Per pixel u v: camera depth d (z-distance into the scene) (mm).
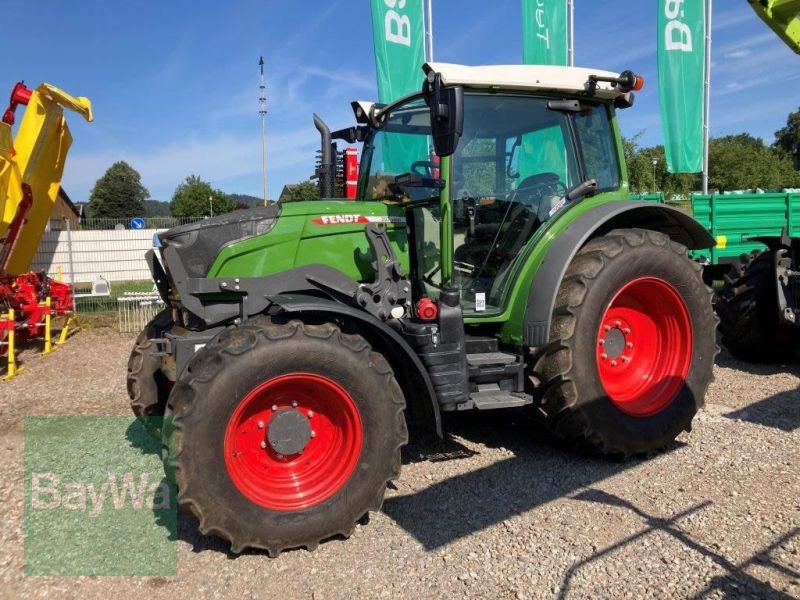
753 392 5309
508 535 3104
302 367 2986
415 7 9508
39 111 7539
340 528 3043
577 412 3803
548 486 3648
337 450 3180
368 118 4562
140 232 12375
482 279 4020
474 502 3471
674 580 2676
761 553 2857
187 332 3643
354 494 3066
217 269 3502
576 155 4176
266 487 3037
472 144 3889
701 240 4547
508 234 4023
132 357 4312
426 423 3562
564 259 3805
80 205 31719
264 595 2676
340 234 3760
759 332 6035
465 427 4680
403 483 3729
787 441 4191
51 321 9773
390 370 3193
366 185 4582
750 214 8633
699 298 4211
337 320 3381
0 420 5180
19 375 6953
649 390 4160
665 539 3006
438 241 3918
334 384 3059
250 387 2900
